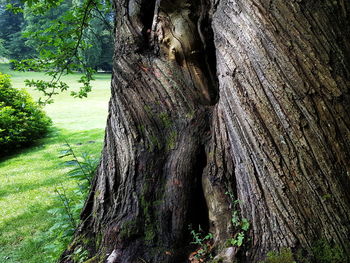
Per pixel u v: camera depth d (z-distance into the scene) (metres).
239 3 1.78
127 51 2.61
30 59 4.58
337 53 1.54
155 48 2.54
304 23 1.57
